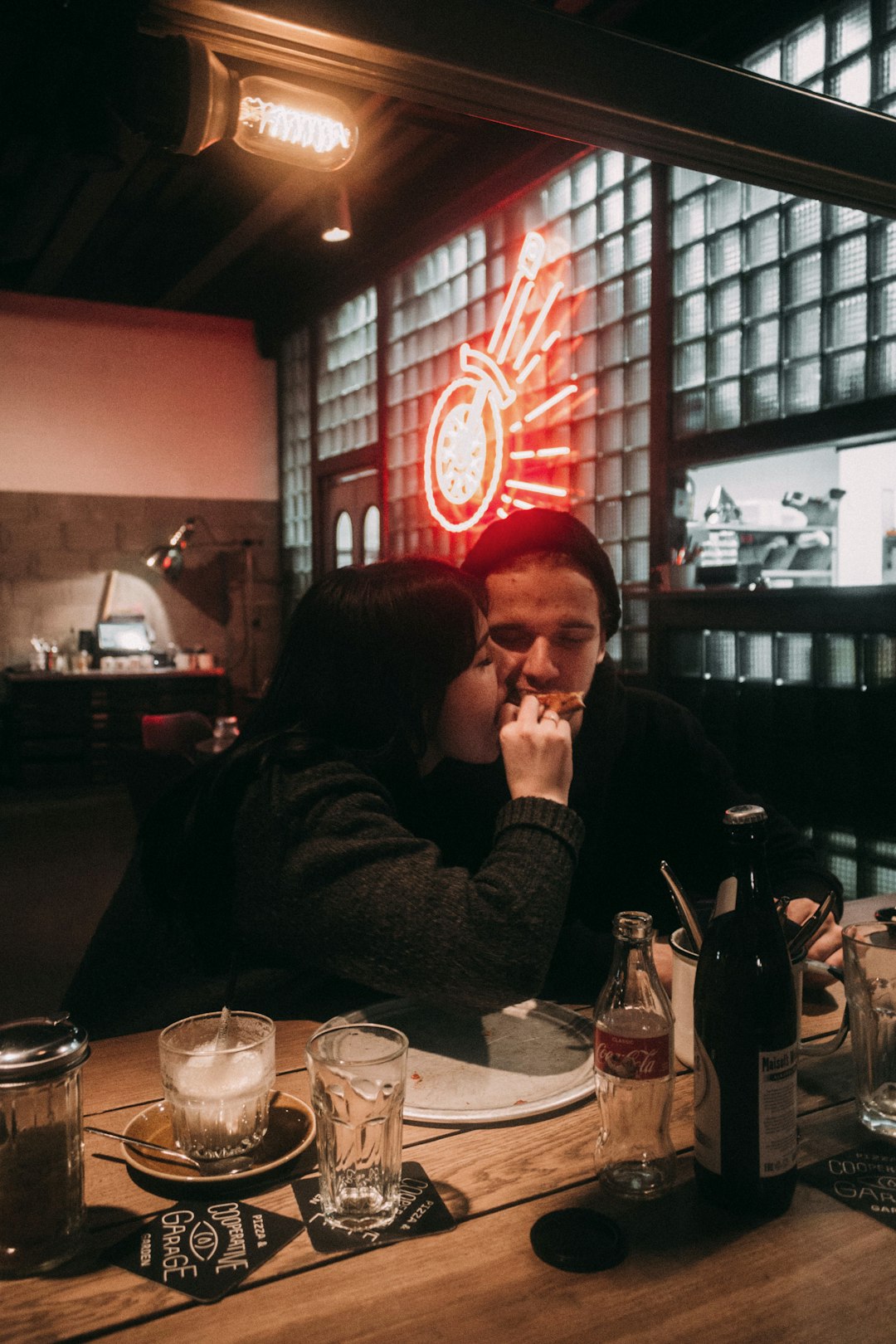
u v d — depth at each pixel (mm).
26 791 6211
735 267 3477
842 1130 846
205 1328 606
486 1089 902
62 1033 691
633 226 3984
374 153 4711
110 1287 647
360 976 939
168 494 7074
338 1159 715
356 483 6371
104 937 1241
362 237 5789
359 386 6219
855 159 1112
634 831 1640
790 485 4391
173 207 5230
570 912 1578
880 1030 830
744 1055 708
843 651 3006
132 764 2721
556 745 1028
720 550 3748
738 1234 694
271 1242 692
